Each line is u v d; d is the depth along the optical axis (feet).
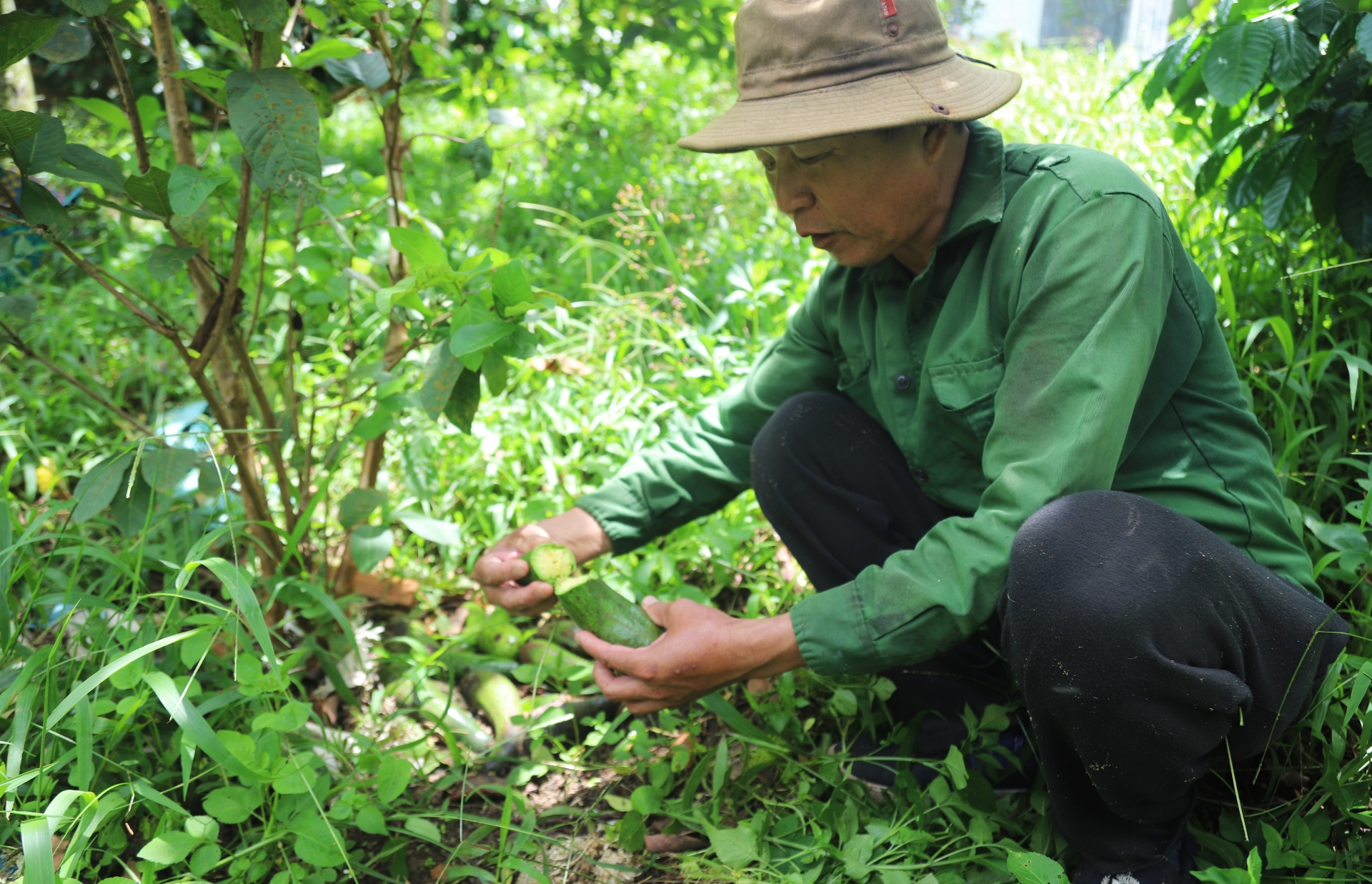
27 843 3.95
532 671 6.37
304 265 6.89
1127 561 4.06
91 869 4.99
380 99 6.73
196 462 5.83
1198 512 4.76
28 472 8.50
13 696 4.84
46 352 11.19
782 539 6.04
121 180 5.42
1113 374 4.30
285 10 5.19
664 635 5.02
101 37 5.42
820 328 6.15
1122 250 4.43
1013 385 4.55
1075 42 24.04
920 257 5.22
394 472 9.01
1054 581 4.08
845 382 5.98
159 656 5.79
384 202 7.52
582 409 9.64
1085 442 4.26
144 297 5.94
